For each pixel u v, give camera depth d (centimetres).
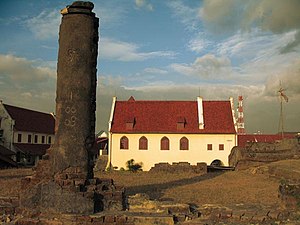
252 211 1395
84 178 1362
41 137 6322
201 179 2934
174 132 4700
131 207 1407
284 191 1479
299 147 3703
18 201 1392
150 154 4697
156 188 2269
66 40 1429
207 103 5075
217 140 4684
